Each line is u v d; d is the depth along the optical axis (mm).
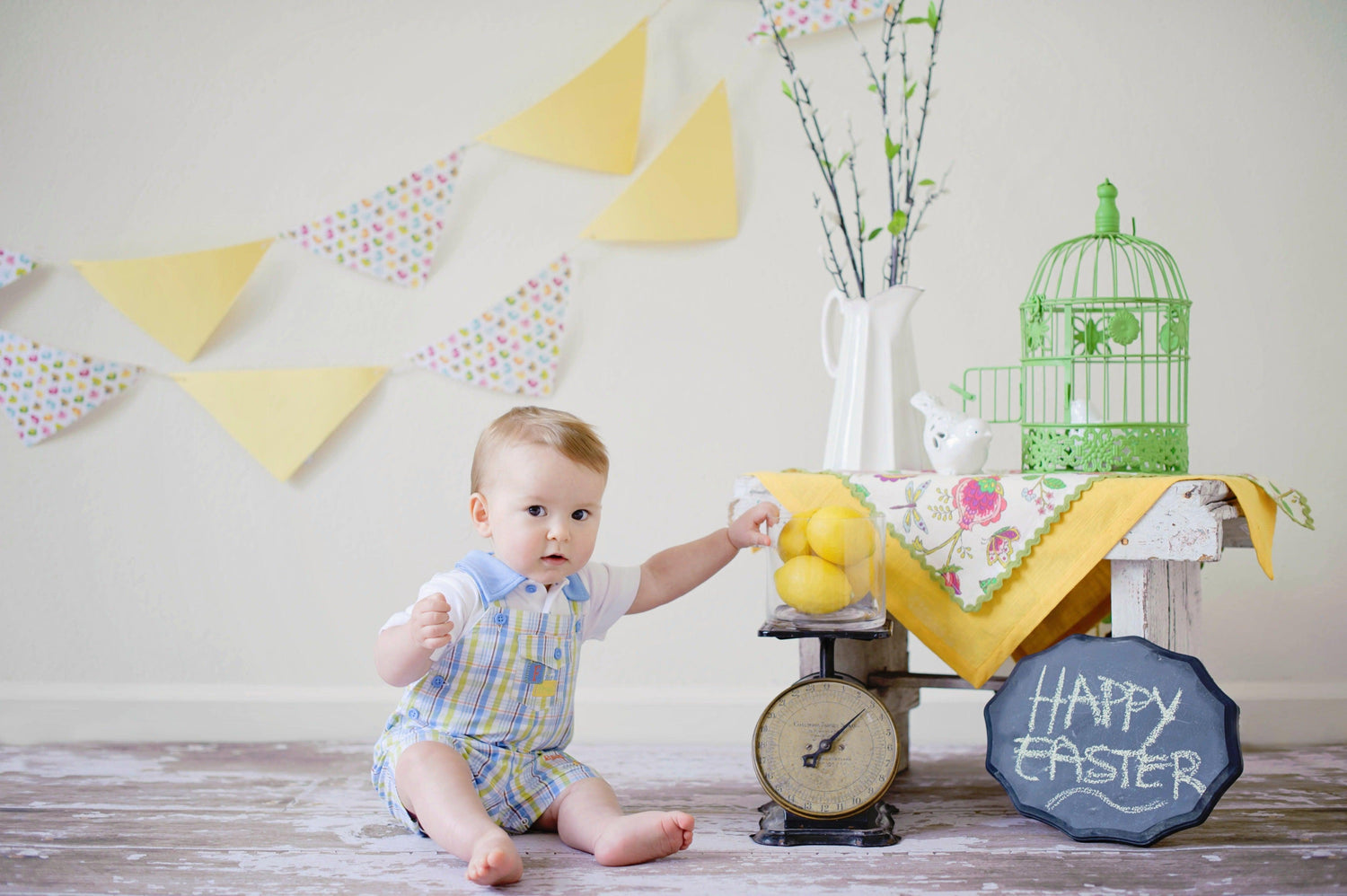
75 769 1805
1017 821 1442
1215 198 1984
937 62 2014
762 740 1378
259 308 2074
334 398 2051
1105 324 1567
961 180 2014
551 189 2061
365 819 1483
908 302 1641
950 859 1271
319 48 2076
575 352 2059
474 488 1450
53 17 2068
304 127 2076
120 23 2070
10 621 2076
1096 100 2002
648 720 2029
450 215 2068
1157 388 1553
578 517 1406
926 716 2000
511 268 2062
